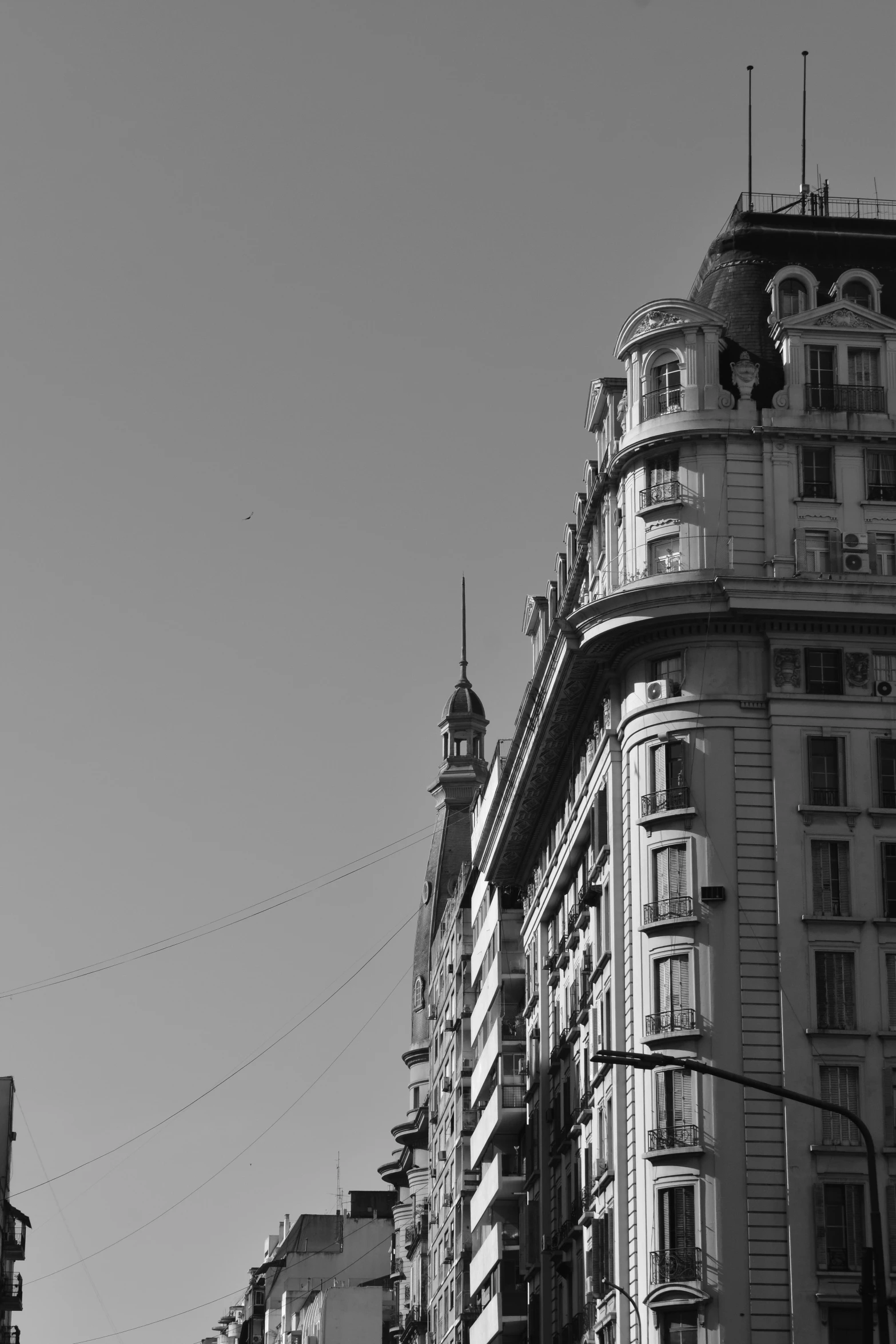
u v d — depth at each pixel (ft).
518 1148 386.32
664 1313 260.01
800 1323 254.27
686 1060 179.83
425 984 632.79
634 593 276.82
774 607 274.57
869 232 307.37
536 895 370.73
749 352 293.23
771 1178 260.21
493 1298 388.78
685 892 272.72
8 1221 497.46
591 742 306.76
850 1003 268.00
